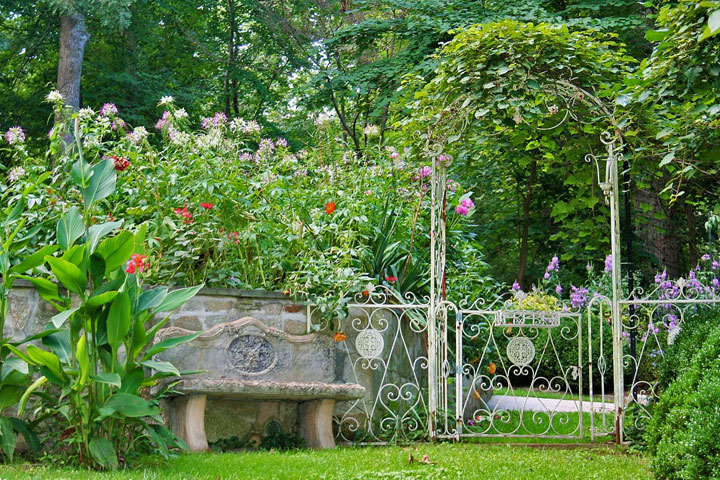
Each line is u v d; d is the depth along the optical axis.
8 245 4.93
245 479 4.32
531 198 12.80
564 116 7.05
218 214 6.61
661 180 11.38
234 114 19.27
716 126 5.93
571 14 12.60
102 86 17.22
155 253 6.36
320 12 18.02
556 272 11.95
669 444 4.30
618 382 6.20
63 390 4.55
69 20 14.88
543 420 7.64
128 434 5.09
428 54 12.76
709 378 4.37
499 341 8.06
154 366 4.66
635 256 12.18
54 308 5.59
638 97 5.88
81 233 4.87
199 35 18.25
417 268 7.29
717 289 8.15
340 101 16.56
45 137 16.36
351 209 7.18
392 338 6.89
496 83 6.32
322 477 4.45
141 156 6.80
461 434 6.31
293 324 6.36
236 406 6.04
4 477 4.05
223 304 6.12
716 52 5.37
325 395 5.77
